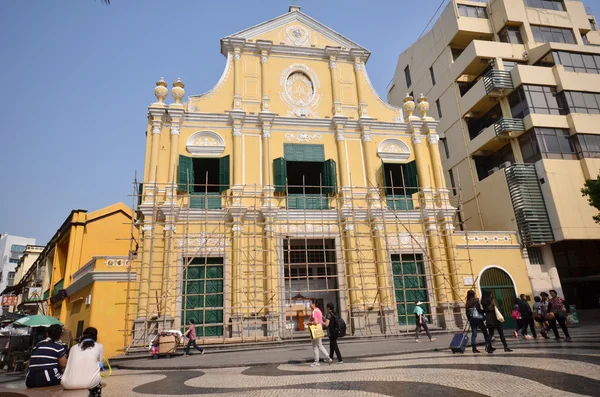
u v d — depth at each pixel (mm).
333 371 8766
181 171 18625
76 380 5527
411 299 19656
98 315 16734
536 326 19141
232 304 17438
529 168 22422
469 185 26141
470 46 26062
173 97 19641
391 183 20984
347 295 18766
